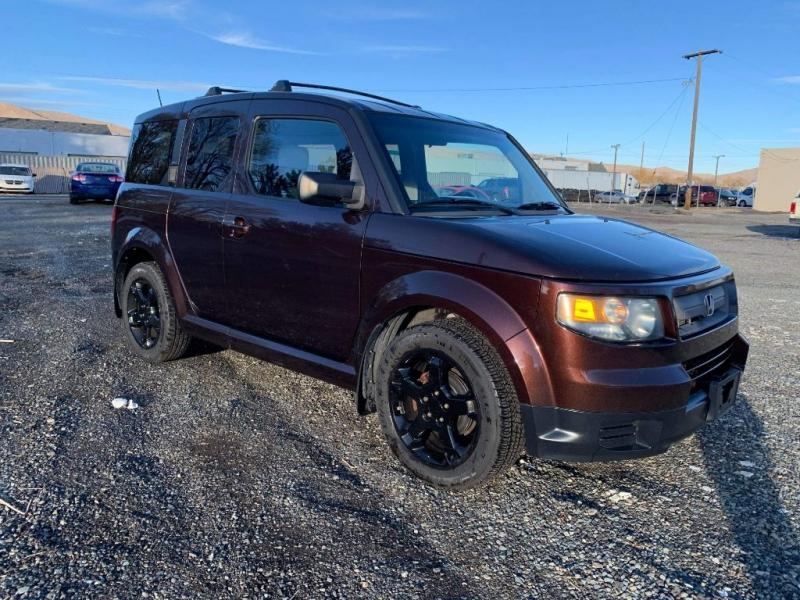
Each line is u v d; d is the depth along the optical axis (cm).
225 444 356
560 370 272
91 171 2194
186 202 445
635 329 274
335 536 271
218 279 424
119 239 516
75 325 598
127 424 377
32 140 4225
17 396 413
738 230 2039
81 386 437
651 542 272
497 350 285
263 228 386
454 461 306
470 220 328
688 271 307
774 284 947
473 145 409
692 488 319
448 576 247
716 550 266
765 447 367
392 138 357
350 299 344
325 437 370
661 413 275
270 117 402
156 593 231
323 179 331
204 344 545
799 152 4078
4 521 271
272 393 438
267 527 276
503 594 237
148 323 491
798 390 464
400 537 272
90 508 285
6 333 562
